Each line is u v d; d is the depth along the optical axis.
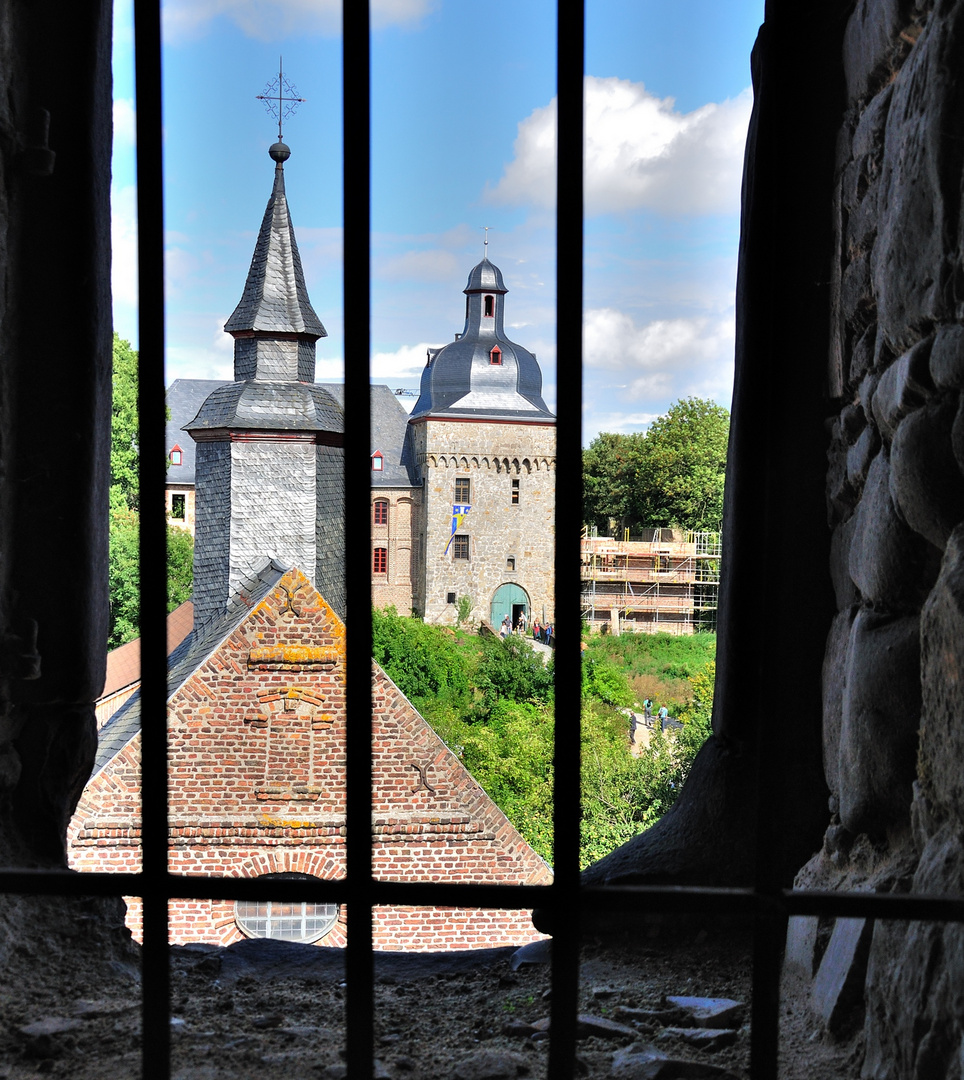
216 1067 2.03
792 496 2.87
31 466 2.63
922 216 2.01
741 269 3.01
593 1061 2.11
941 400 1.96
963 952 1.55
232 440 29.28
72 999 2.36
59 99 2.61
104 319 2.74
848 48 2.72
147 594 1.70
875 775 2.18
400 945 15.94
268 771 16.67
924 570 2.12
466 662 40.78
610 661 51.25
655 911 1.64
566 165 1.64
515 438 63.16
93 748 2.82
